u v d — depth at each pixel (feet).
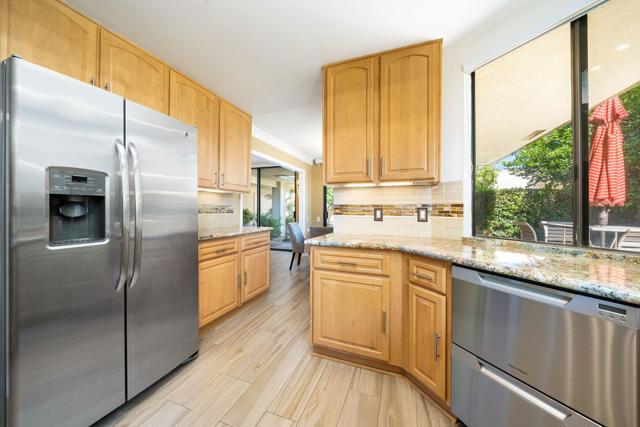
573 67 4.08
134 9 4.69
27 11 3.88
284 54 6.09
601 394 2.41
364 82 6.10
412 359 4.67
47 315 3.19
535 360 2.90
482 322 3.48
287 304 9.01
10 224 2.89
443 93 6.09
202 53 6.05
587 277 2.66
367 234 6.89
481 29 5.23
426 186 6.40
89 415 3.61
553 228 4.33
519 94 4.85
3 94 2.92
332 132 6.37
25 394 3.01
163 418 3.96
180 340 5.15
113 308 3.90
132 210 4.08
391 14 4.83
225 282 7.51
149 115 4.45
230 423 3.88
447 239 5.88
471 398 3.61
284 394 4.52
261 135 14.16
